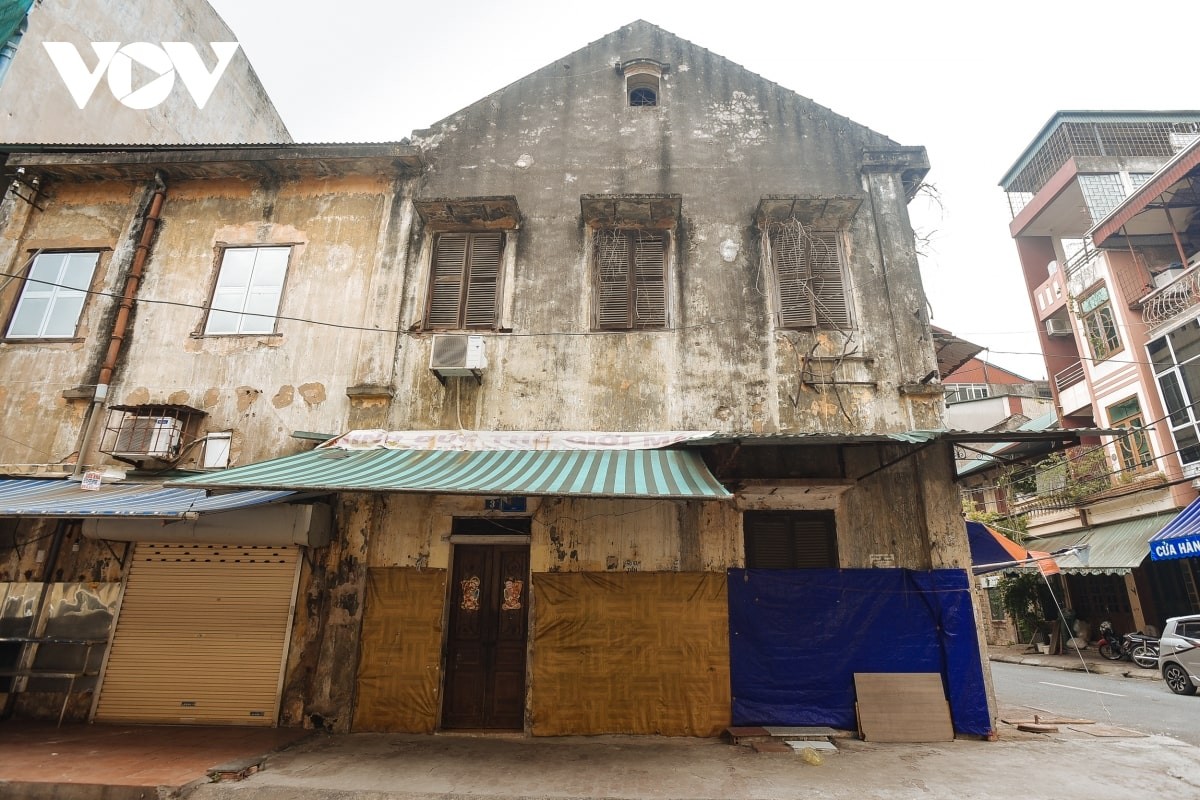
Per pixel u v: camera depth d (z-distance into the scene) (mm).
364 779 5887
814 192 9969
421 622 7945
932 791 5613
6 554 8641
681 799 5430
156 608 8203
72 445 9062
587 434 8484
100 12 13195
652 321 9266
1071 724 8305
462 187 10156
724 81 10812
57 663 8133
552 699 7609
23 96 11680
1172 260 19250
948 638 7688
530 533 8266
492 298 9492
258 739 7109
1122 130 21562
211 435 8969
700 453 8109
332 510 8406
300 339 9383
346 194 10164
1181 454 17031
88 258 10031
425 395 8992
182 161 9992
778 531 8312
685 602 7871
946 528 8047
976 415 31438
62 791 5535
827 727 7516
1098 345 20344
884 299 9188
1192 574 17578
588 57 11039
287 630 8000
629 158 10273
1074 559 19188
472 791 5602
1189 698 12148
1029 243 24828
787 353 8953
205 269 9867
